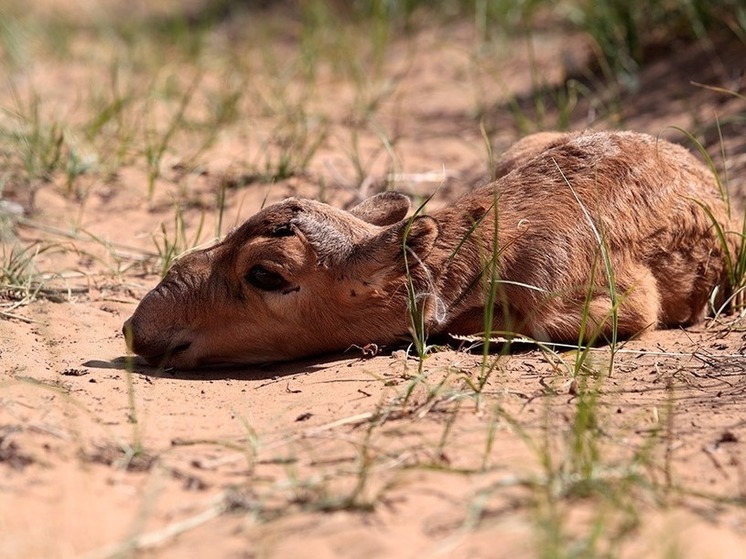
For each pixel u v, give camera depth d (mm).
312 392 10695
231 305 11719
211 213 16828
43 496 8141
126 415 9961
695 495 8328
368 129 20953
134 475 8609
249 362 12016
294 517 7992
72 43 28578
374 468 8711
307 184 17719
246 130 20344
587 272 12008
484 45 24875
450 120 21422
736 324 12695
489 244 11938
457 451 9000
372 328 11891
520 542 7562
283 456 9039
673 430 9492
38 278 13844
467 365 11234
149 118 20875
